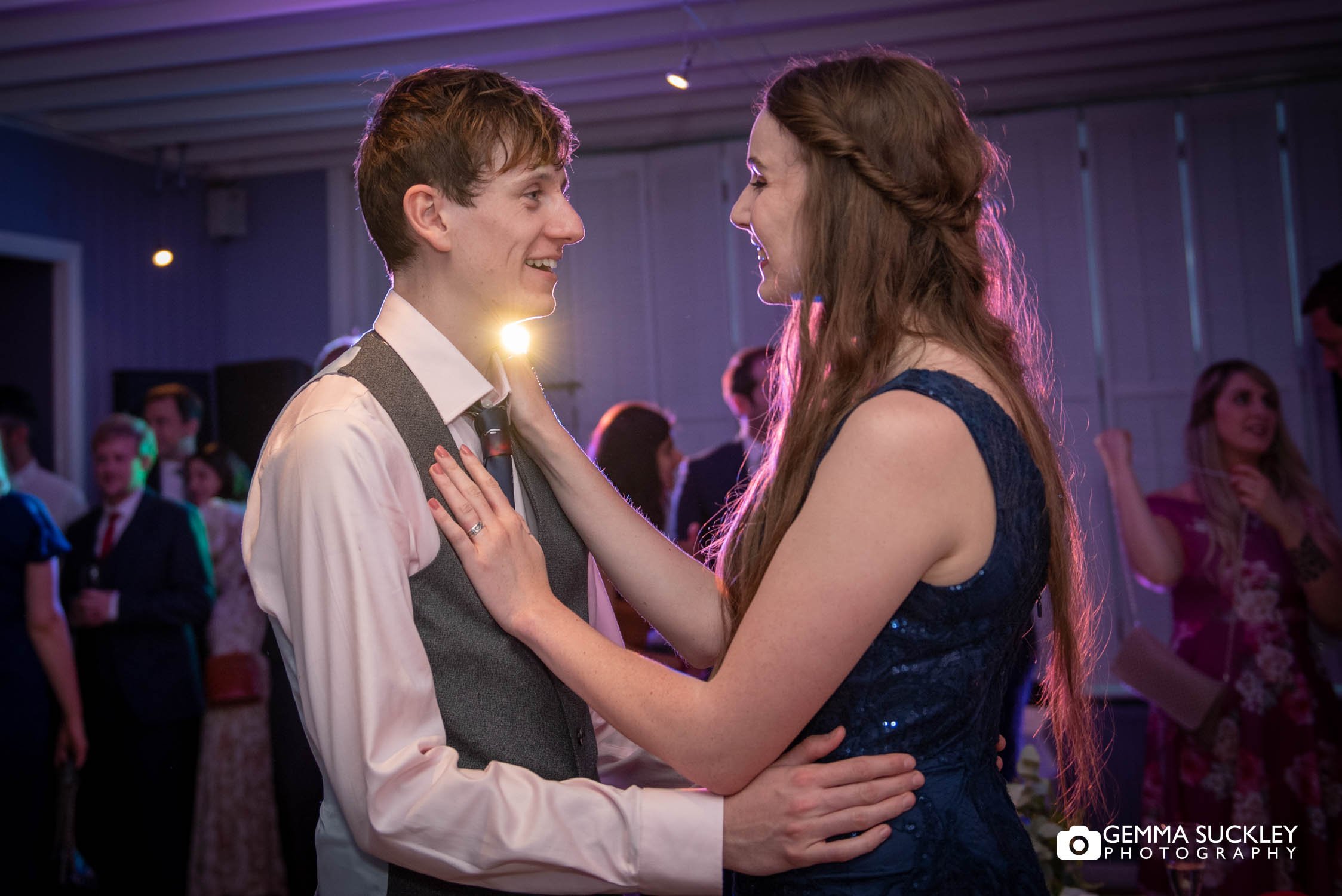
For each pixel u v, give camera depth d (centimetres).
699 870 120
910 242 125
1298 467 325
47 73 471
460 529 126
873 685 117
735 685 113
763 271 135
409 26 441
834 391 121
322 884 131
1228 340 588
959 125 126
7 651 339
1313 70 574
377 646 116
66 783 373
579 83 536
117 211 601
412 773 117
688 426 643
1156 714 324
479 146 128
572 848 120
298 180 665
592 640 124
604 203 654
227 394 582
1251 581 312
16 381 572
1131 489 333
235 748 392
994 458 114
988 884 116
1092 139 601
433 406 131
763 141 129
